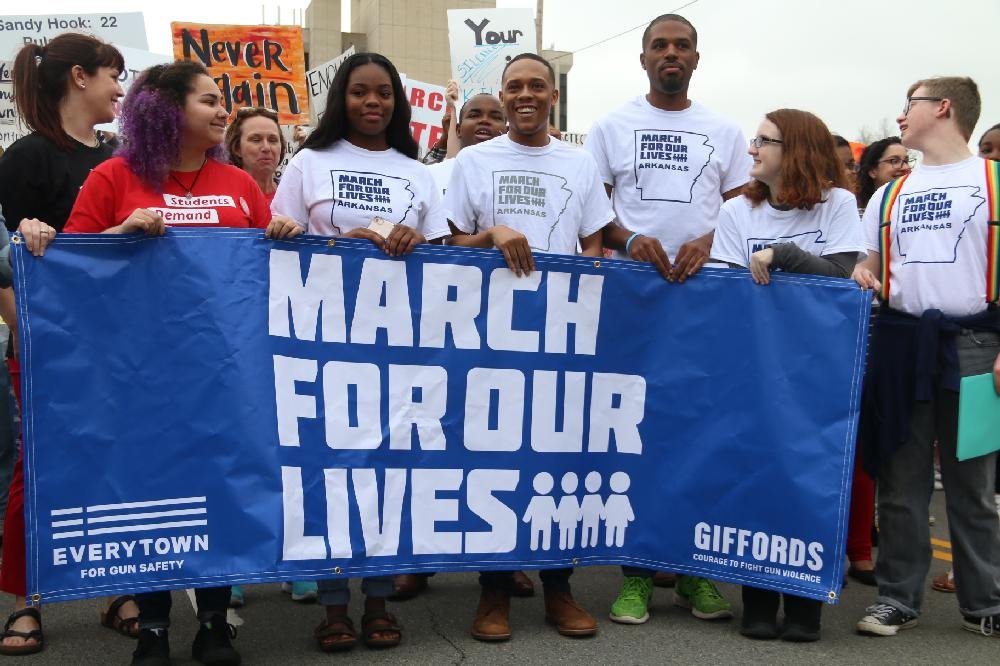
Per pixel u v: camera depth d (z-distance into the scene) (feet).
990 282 12.44
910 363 12.67
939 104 12.90
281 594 14.43
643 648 11.86
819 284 12.21
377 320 11.71
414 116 29.04
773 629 12.29
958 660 11.69
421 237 11.85
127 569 10.62
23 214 12.60
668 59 14.57
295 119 30.35
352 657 11.48
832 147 12.89
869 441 13.04
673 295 12.60
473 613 13.39
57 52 12.80
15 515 11.69
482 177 12.96
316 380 11.44
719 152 14.88
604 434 12.50
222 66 29.99
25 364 10.37
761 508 12.25
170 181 11.45
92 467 10.57
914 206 12.95
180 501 10.84
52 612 13.39
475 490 12.05
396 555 11.69
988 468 12.67
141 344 10.78
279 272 11.32
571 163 13.19
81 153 12.97
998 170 12.52
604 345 12.48
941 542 18.70
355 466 11.55
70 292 10.55
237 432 11.03
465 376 12.03
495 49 26.20
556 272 12.28
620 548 12.59
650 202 14.76
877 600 13.12
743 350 12.42
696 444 12.51
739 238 13.32
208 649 11.00
